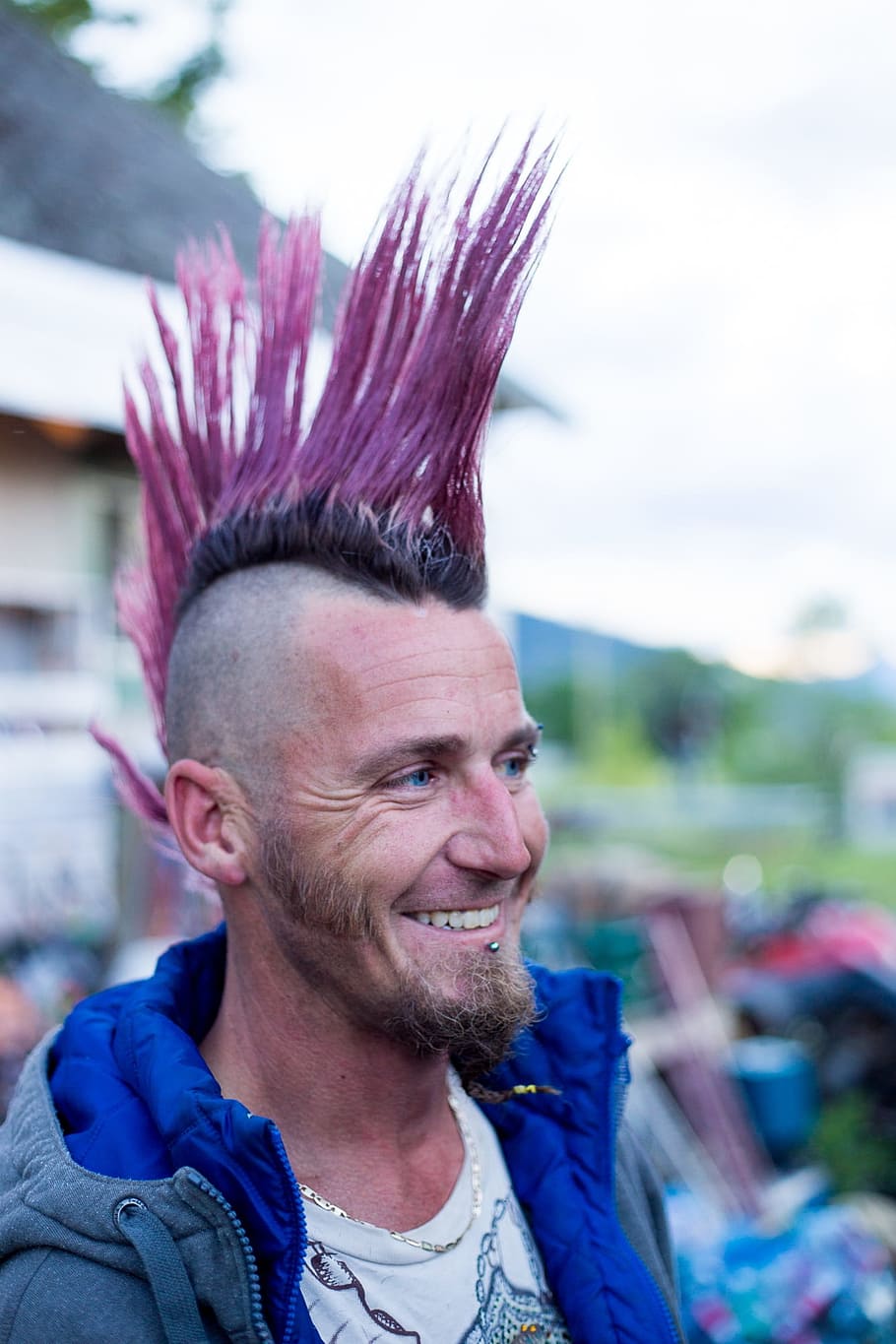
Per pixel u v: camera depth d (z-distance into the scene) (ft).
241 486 3.77
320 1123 3.43
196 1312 2.82
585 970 4.23
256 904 3.39
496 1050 3.37
